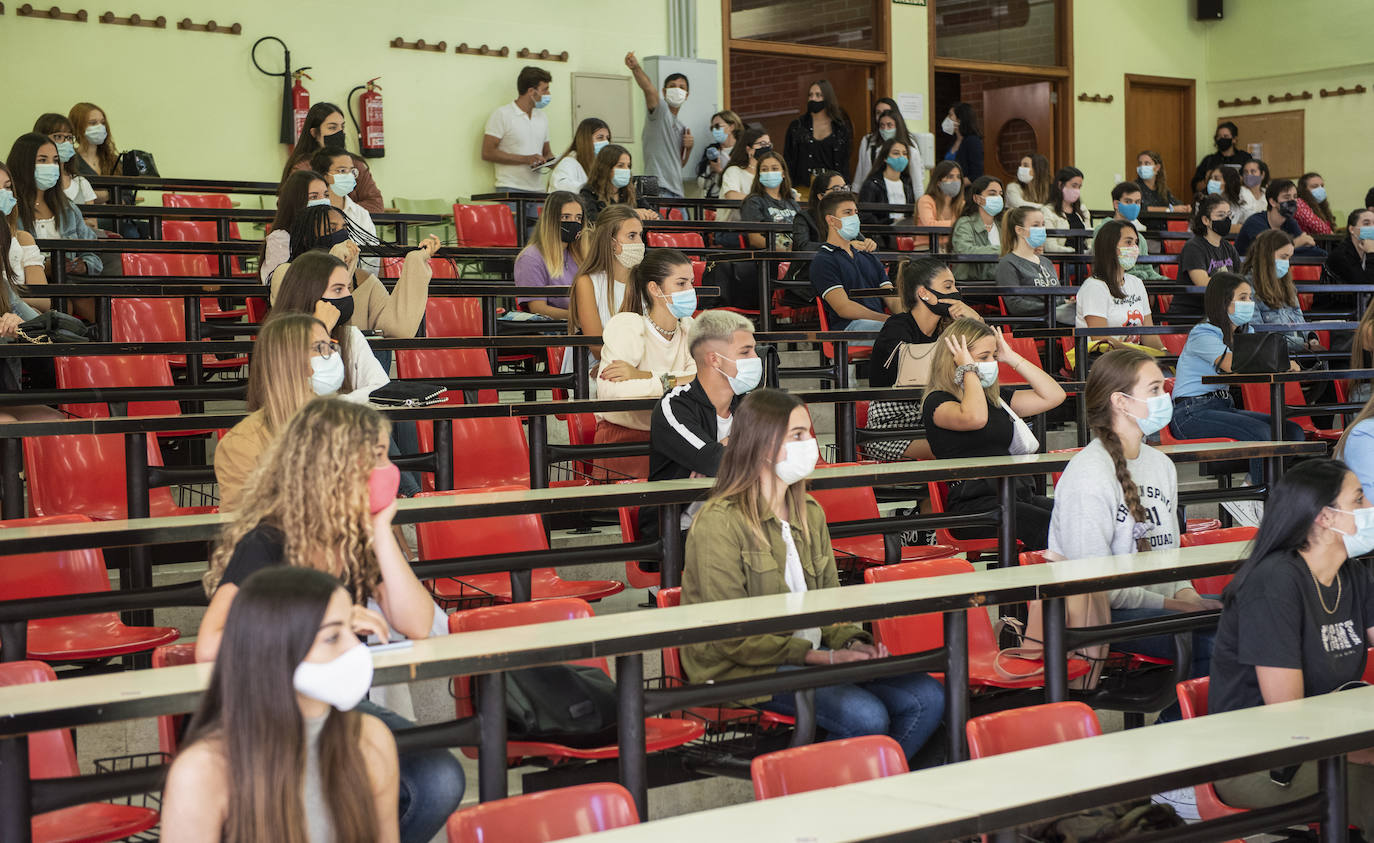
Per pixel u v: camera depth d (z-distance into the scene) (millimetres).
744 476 3215
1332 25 12969
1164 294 8305
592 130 8297
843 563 4461
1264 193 10766
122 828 2398
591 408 4109
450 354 5543
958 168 8984
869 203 9344
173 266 6898
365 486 2508
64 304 5602
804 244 6965
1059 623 3059
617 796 2131
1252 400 6426
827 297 6609
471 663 2311
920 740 3189
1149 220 10828
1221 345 6066
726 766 3020
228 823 1904
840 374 5758
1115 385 3699
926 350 5141
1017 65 12508
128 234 7234
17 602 2836
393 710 2871
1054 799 2006
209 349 4227
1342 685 2951
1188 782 2145
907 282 5199
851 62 11555
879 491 4922
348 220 5379
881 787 2090
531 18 9633
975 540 4660
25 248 5562
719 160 9695
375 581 2584
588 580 4426
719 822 1932
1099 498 3652
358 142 8984
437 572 3289
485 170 9492
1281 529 2896
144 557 3438
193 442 5176
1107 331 5980
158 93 8297
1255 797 2801
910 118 11797
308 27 8766
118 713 2064
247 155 8609
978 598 2840
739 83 10984
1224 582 3885
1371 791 2770
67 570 3320
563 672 2797
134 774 2199
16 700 2072
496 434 4738
